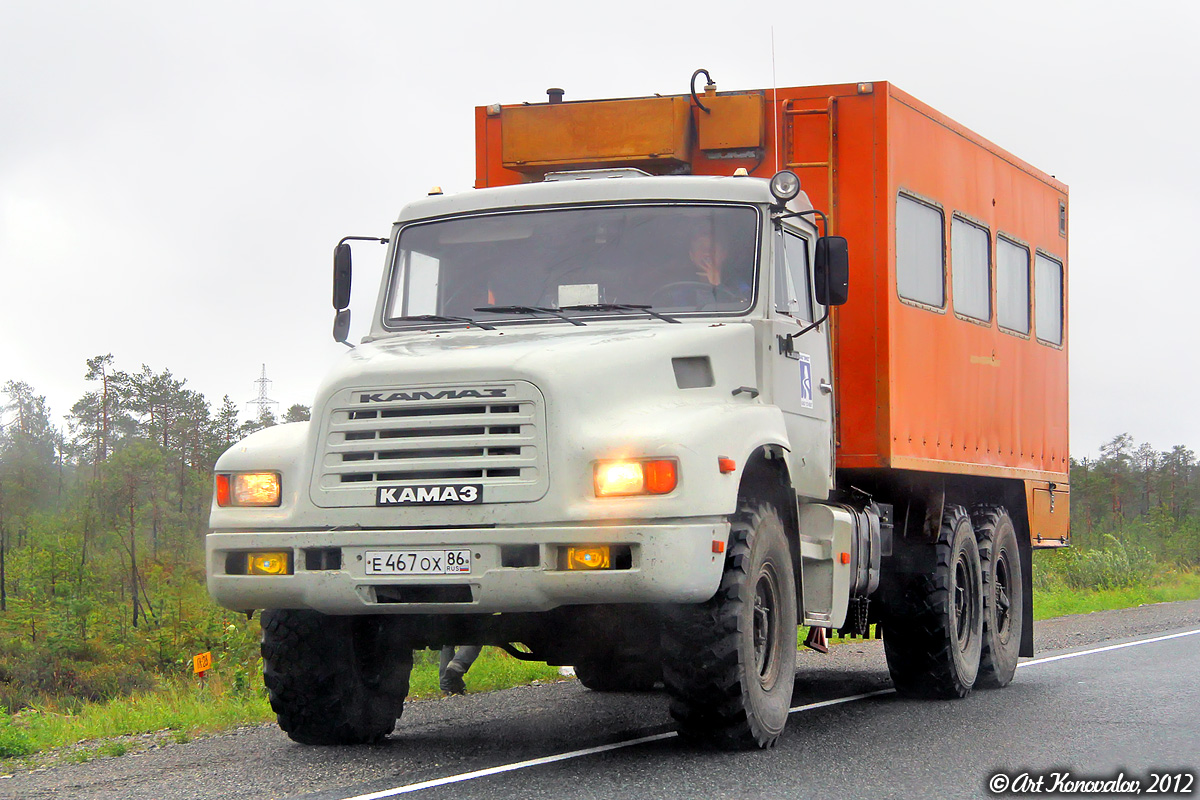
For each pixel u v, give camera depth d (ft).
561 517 21.93
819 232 31.32
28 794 21.79
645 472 21.98
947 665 34.76
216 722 30.91
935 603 34.68
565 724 29.12
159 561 279.28
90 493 305.94
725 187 27.48
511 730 28.12
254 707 32.96
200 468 364.99
